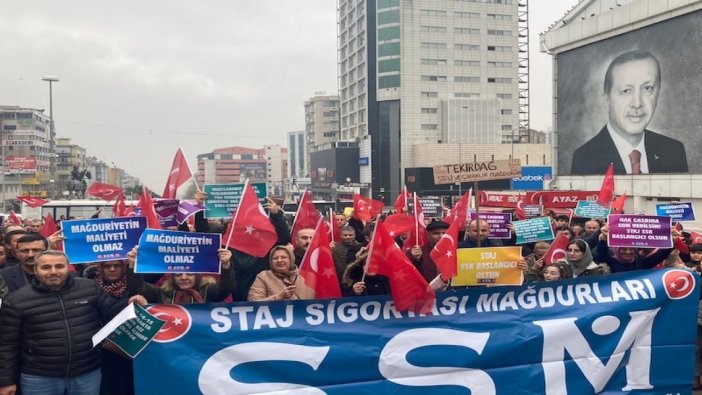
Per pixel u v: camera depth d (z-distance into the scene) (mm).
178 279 4852
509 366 5145
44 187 77875
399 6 82250
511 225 9797
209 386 4484
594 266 6578
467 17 85312
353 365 4809
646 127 37344
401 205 11039
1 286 4934
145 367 4398
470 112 83750
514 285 5387
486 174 7574
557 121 46438
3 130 97625
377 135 83938
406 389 4906
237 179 170000
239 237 5387
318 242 4969
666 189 35625
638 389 5430
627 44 38750
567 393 5223
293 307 4766
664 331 5512
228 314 4625
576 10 46469
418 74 83375
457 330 5066
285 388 4656
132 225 4875
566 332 5270
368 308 4922
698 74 33250
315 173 99438
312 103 140625
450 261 5418
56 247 5809
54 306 4246
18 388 4293
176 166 7574
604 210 11812
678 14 34375
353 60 93812
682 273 5590
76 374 4285
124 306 4480
